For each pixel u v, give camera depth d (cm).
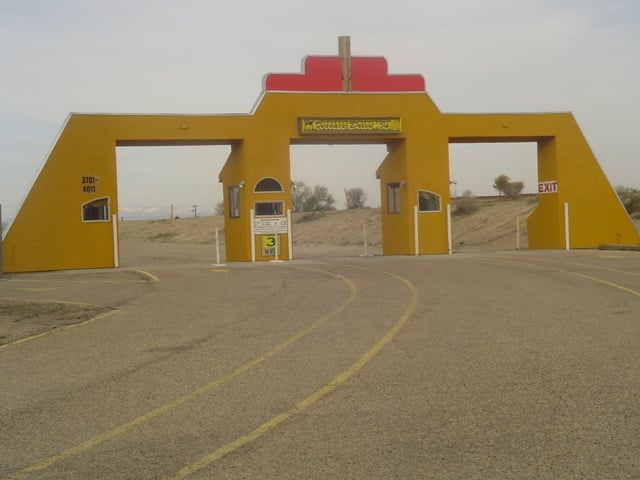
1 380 989
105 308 1686
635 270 2225
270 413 774
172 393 878
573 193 3425
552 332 1195
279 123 3114
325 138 3203
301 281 2150
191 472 607
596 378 881
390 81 3228
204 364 1036
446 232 3278
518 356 1018
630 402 775
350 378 918
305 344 1155
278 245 3114
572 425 701
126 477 602
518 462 607
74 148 2923
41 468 630
